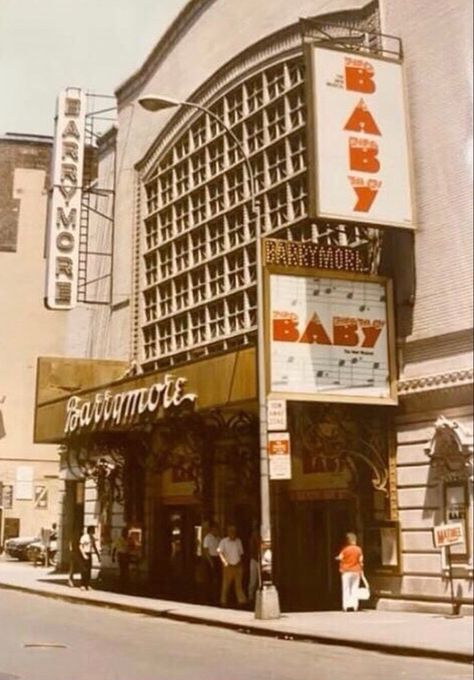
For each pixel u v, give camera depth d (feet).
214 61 96.89
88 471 107.45
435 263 66.44
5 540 161.68
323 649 49.44
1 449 165.37
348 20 78.13
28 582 100.22
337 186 64.80
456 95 65.98
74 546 95.30
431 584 64.39
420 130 68.64
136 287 108.99
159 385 78.64
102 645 48.88
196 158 100.37
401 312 69.00
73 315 127.34
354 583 67.72
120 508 107.04
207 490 83.97
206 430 82.64
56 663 40.88
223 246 92.73
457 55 66.33
